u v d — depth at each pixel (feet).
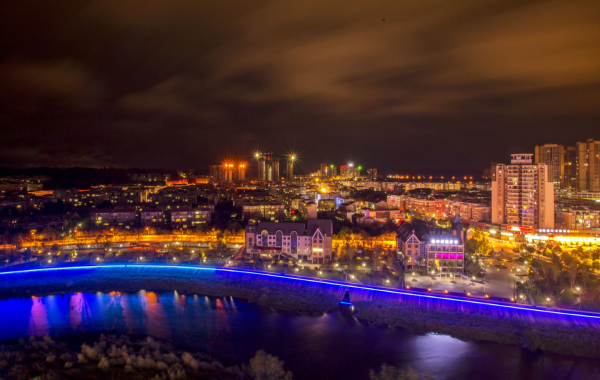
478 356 483.10
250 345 512.63
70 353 472.44
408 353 490.49
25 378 415.23
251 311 629.10
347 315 607.37
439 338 528.63
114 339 516.32
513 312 567.59
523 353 488.44
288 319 595.47
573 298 609.42
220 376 428.97
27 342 508.12
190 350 497.87
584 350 483.92
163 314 616.80
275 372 439.63
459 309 590.55
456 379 435.94
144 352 472.85
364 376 439.63
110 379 414.82
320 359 476.54
